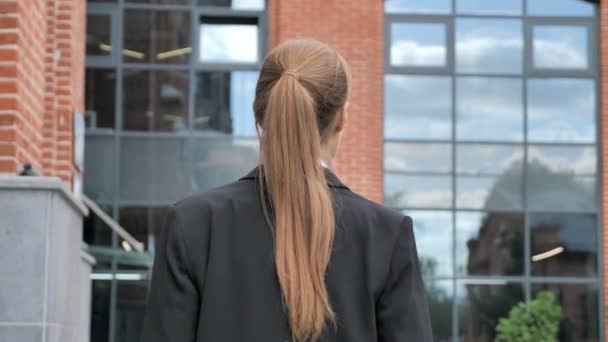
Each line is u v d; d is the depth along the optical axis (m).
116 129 15.34
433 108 15.91
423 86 15.92
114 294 15.19
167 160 15.34
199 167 15.36
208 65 15.50
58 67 9.71
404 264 2.16
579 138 15.98
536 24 16.11
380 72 15.28
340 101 2.20
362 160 15.02
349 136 15.03
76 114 9.77
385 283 2.14
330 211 2.10
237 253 2.11
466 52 16.03
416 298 2.15
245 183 2.20
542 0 16.14
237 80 15.55
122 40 15.48
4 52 5.43
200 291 2.11
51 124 9.65
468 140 15.91
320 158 2.18
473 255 15.74
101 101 15.38
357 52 15.11
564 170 15.93
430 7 16.03
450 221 15.78
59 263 5.17
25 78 5.65
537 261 15.78
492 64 16.03
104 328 15.13
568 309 15.66
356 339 2.08
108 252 15.00
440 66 15.95
